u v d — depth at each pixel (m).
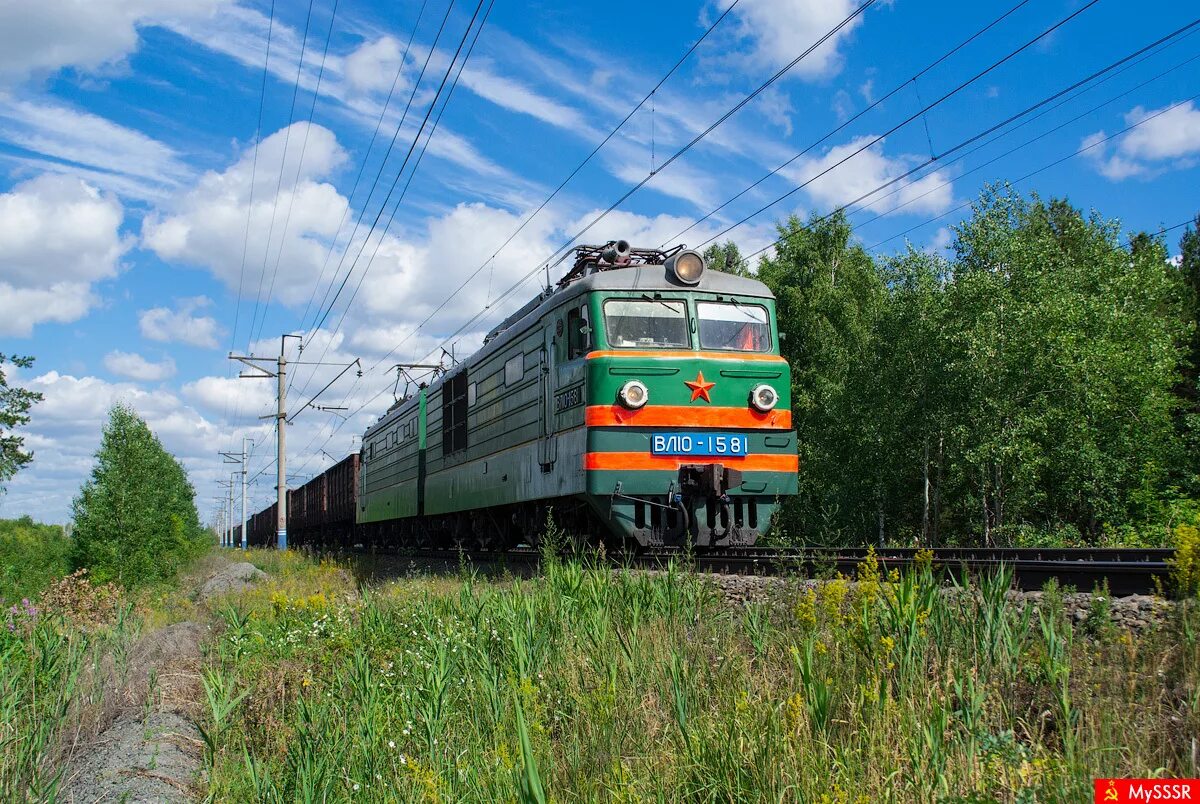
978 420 26.77
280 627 10.45
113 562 23.22
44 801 6.02
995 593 6.43
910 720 5.22
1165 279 31.52
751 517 13.39
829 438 33.88
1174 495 25.70
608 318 13.21
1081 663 5.70
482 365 18.31
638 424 12.80
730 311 13.69
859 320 37.69
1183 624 5.67
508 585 11.93
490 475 17.39
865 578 6.80
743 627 7.64
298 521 54.72
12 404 31.14
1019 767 4.65
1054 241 28.64
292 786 6.15
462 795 5.79
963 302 27.62
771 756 5.09
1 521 41.50
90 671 9.38
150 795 6.16
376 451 30.98
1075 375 25.70
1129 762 4.63
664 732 5.97
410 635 9.39
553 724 6.84
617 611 8.75
